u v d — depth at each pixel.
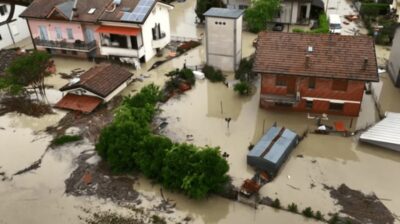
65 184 26.73
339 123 31.02
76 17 41.78
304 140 29.70
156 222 23.55
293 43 31.72
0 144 31.03
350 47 30.69
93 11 41.94
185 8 60.38
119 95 36.59
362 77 29.30
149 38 42.50
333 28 47.50
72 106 34.28
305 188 25.28
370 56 30.09
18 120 34.06
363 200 24.16
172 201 25.00
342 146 28.98
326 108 32.25
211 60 39.78
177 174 24.66
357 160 27.61
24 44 48.75
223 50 38.50
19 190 26.48
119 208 24.61
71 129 32.09
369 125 30.89
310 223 22.86
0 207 25.23
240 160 27.91
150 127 30.91
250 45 45.94
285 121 32.06
